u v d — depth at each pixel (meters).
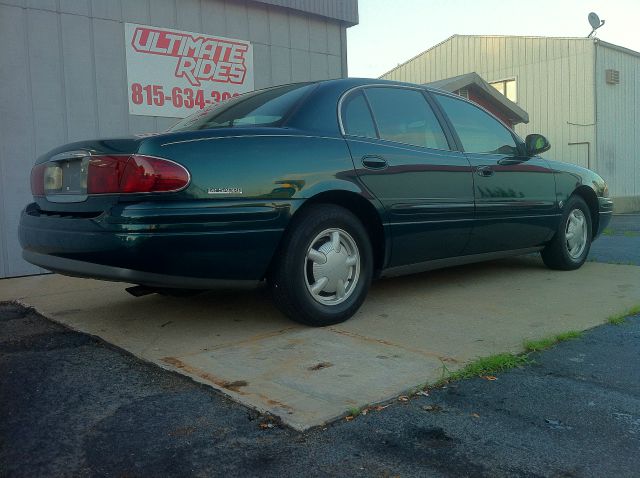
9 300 4.52
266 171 3.19
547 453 2.09
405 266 4.01
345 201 3.66
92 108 6.09
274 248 3.24
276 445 2.15
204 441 2.19
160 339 3.36
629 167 18.02
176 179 2.90
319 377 2.74
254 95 4.08
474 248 4.46
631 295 4.35
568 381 2.74
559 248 5.23
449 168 4.18
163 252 2.89
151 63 6.51
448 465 2.02
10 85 5.57
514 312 3.90
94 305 4.25
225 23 7.11
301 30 7.88
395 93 4.19
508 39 18.38
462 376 2.77
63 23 5.87
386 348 3.16
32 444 2.18
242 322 3.69
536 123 17.81
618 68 17.44
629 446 2.14
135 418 2.38
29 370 2.94
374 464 2.02
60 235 3.09
